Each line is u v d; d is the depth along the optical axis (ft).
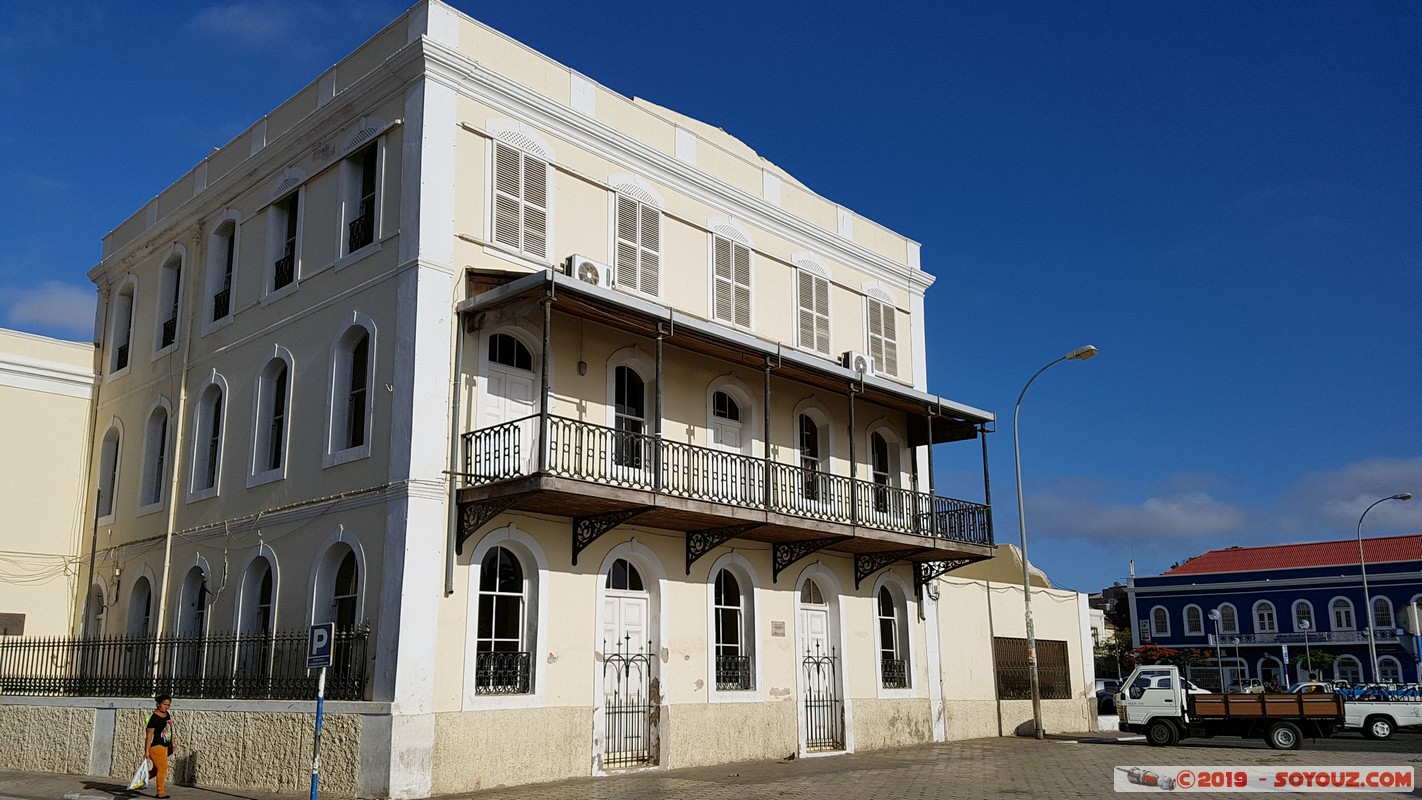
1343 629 192.95
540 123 56.59
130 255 76.02
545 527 52.44
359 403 53.16
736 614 62.39
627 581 57.00
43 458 73.82
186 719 52.29
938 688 74.18
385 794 43.60
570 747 51.19
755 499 62.59
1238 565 212.23
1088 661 92.02
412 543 46.85
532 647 50.85
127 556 67.56
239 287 62.80
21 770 59.21
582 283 48.83
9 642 66.74
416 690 45.55
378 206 53.01
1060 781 50.72
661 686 55.93
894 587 73.31
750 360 60.29
